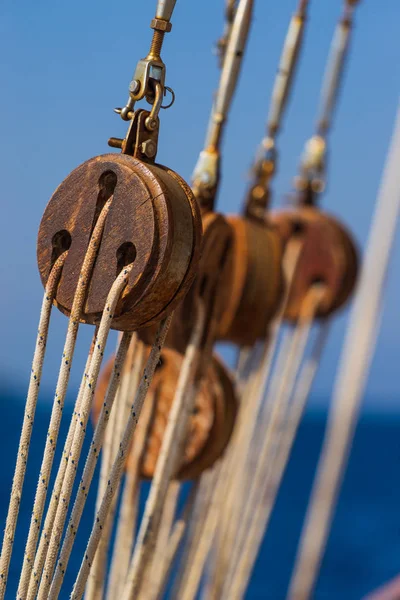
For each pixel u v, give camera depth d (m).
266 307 2.39
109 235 1.81
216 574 2.56
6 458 25.83
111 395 1.82
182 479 2.25
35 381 1.83
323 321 3.16
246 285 2.36
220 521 2.55
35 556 1.83
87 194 1.83
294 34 2.52
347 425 3.81
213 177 2.15
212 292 2.18
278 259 2.41
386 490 25.45
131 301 1.80
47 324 1.84
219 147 2.17
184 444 2.19
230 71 2.16
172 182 1.82
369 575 14.43
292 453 39.41
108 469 2.09
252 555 2.63
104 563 2.09
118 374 1.83
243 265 2.35
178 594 2.42
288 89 2.50
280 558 15.44
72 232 1.83
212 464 2.25
